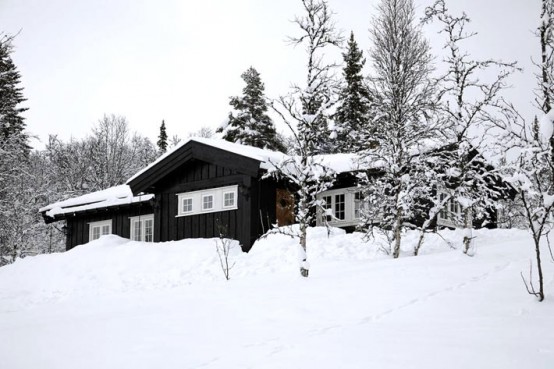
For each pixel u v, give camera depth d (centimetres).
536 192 798
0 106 2525
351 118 3062
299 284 1063
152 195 2186
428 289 894
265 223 1827
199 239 1816
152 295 1149
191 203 1980
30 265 1802
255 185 1827
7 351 670
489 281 923
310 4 1244
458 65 1385
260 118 3875
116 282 1543
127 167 4784
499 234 1764
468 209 1298
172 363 582
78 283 1577
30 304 1413
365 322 723
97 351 653
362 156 1581
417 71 1612
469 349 561
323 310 814
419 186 1460
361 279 1040
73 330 781
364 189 1578
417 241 1616
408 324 694
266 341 652
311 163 1249
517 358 524
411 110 1511
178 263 1639
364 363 534
